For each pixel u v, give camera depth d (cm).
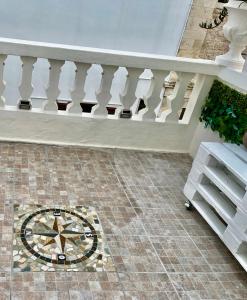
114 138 428
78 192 330
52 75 372
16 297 212
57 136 407
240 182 299
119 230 293
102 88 394
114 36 642
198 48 712
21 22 586
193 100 440
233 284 264
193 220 330
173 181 390
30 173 342
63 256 252
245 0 359
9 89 575
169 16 654
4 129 387
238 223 274
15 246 251
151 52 683
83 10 600
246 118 358
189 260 278
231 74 389
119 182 364
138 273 253
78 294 225
